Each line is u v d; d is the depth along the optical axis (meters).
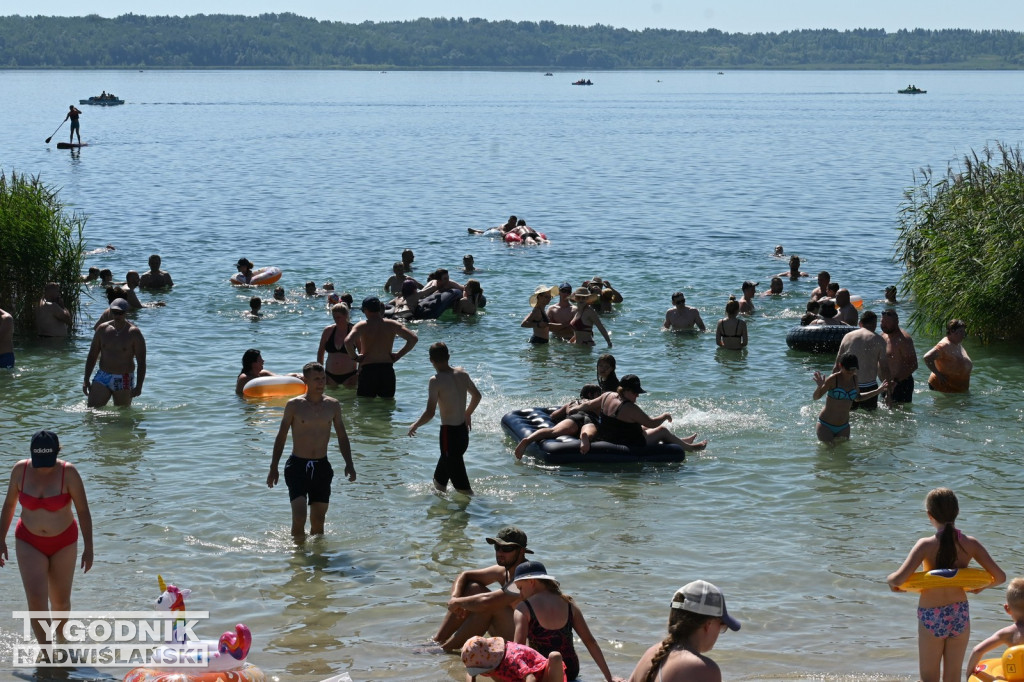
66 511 8.38
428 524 11.21
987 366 18.05
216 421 14.75
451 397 12.05
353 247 31.19
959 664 7.50
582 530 11.05
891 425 14.81
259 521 11.18
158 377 17.00
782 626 8.94
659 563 10.20
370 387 16.14
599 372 14.07
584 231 34.78
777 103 170.62
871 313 15.51
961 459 13.40
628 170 57.84
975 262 19.41
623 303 23.47
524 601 7.52
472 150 72.25
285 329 20.64
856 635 8.79
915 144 76.69
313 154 67.62
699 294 24.45
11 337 17.42
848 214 38.84
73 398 15.73
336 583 9.73
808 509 11.66
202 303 22.83
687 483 12.53
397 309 22.14
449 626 8.50
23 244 19.62
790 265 26.41
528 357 18.92
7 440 13.71
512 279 26.45
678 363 18.45
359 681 7.87
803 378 17.42
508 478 12.70
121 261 28.20
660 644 5.93
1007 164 21.94
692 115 127.56
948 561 7.44
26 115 109.81
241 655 7.37
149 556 10.24
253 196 43.88
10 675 7.89
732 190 47.41
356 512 11.52
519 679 7.10
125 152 66.38
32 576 8.29
